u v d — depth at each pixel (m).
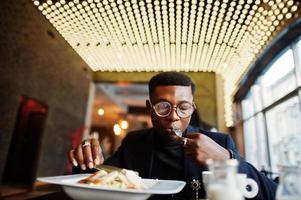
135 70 6.56
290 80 3.65
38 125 5.81
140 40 4.83
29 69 4.36
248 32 4.01
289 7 3.10
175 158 1.09
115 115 11.80
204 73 6.51
